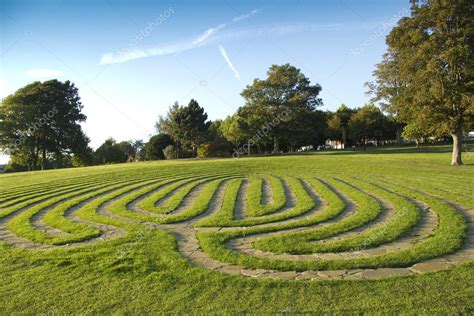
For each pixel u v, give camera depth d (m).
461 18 22.75
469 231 7.85
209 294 5.07
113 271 6.01
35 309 4.80
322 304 4.69
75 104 53.19
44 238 8.30
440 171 20.19
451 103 23.05
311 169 23.59
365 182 15.84
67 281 5.67
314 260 6.35
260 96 51.09
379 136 85.56
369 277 5.49
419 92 23.45
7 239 8.45
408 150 47.00
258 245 7.24
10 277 5.89
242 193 14.16
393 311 4.44
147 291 5.23
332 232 8.02
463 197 11.44
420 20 23.70
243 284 5.36
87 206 12.13
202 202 12.11
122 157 66.31
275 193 13.68
